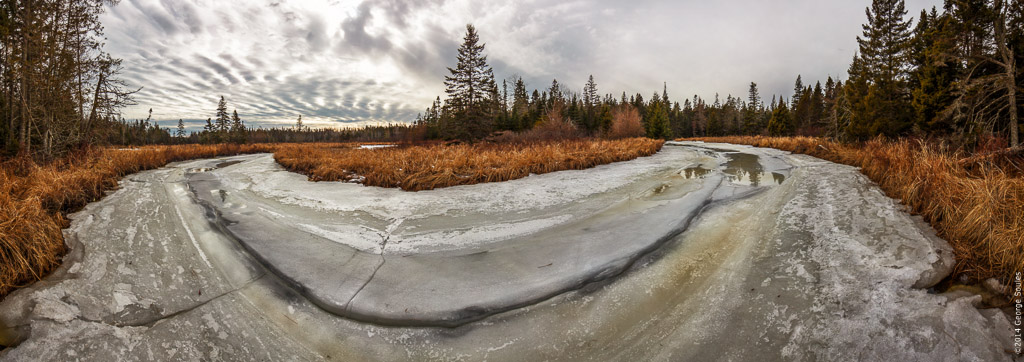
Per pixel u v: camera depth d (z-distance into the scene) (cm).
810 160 1291
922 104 1104
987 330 221
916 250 339
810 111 3978
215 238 459
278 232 484
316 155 1561
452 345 245
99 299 291
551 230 480
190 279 338
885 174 667
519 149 1575
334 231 488
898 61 1806
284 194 759
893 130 1298
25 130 1195
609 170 1059
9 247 322
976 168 573
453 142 2373
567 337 250
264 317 278
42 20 1171
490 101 2448
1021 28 818
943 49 966
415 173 873
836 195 587
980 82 827
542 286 321
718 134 5159
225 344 245
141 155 1446
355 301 301
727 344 233
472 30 2328
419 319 274
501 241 440
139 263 370
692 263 360
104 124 1421
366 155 1325
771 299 279
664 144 2869
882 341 220
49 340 235
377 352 240
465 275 345
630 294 303
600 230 471
